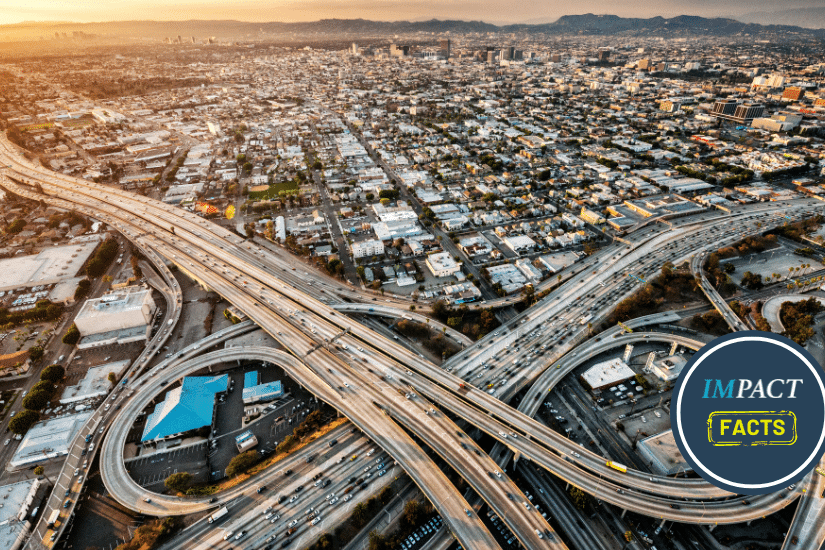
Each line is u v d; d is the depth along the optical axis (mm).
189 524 193000
